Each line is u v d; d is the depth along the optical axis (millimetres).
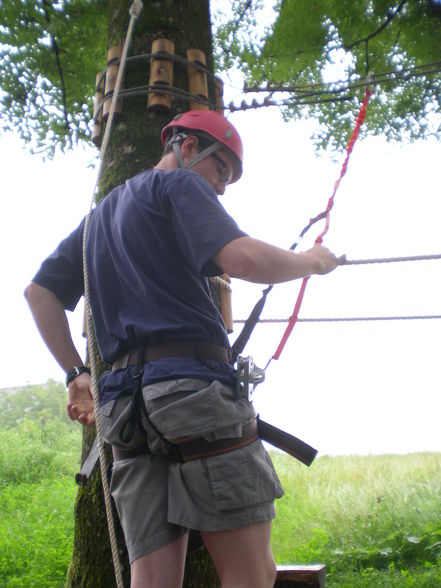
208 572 3234
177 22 3961
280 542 7117
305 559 6391
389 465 10039
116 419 1948
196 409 1841
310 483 9273
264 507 1903
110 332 2023
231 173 2312
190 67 3830
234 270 1868
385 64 7574
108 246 2131
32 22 6754
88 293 2152
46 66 7043
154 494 1938
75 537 3430
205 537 1909
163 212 2029
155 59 3701
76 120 7238
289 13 7535
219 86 4082
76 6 6707
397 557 6285
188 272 2012
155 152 3645
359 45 7555
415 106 7777
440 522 6688
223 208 1983
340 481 9281
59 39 6828
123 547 3242
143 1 3969
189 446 1875
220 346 2006
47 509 8938
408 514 7207
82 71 7070
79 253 2365
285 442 2051
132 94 3672
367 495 8094
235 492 1856
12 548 6871
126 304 2023
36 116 7246
